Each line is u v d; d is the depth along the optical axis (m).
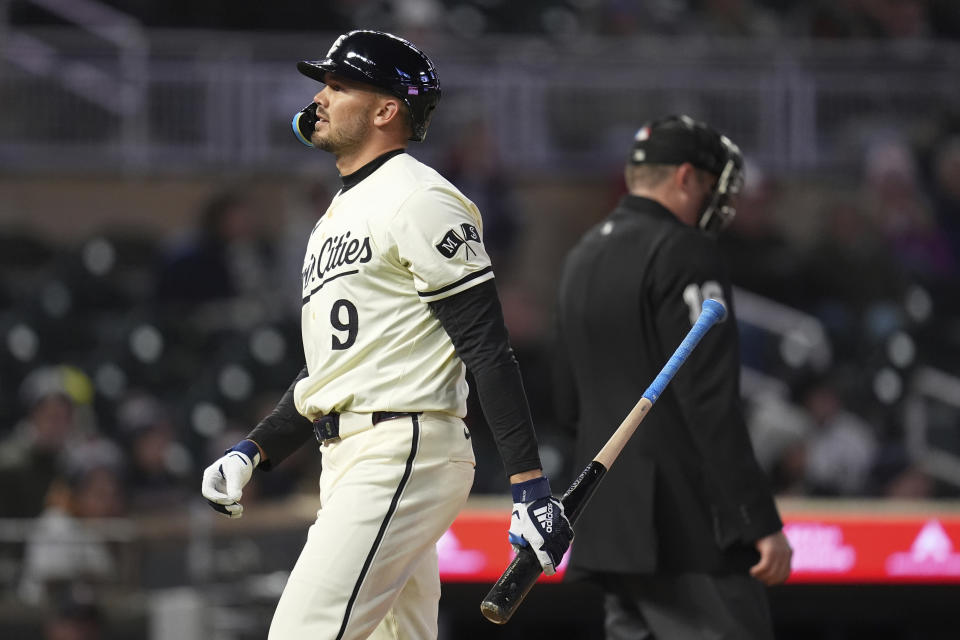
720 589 13.33
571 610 18.84
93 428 30.78
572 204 42.78
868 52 44.34
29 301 35.28
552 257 42.25
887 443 31.12
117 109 42.28
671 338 13.31
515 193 42.56
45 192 41.88
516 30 46.84
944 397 33.06
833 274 36.53
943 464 31.83
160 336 33.53
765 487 13.06
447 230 10.56
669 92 43.88
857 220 38.31
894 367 31.72
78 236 41.88
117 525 21.25
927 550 18.23
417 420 10.70
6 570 21.05
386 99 11.11
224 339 34.22
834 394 29.41
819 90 44.28
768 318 34.44
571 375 14.59
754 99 44.12
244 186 42.31
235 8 44.50
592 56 43.56
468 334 10.50
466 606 18.30
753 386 33.03
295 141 42.88
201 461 30.33
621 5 47.09
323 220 11.29
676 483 13.44
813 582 18.22
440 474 10.79
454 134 42.78
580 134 43.50
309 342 11.20
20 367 34.06
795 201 43.53
